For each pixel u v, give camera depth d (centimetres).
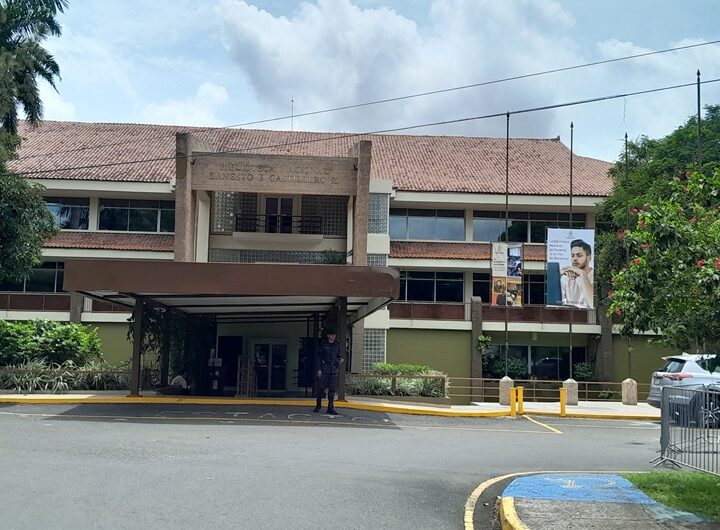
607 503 834
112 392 2017
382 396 2220
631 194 3200
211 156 2677
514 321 3434
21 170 3375
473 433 1611
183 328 2442
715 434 914
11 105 2670
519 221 3662
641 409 2441
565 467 1194
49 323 2266
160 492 824
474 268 3494
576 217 3659
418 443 1365
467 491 944
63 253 3291
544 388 3381
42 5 2872
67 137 3875
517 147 4197
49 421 1472
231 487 865
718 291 798
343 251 3105
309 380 2786
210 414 1667
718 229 892
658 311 918
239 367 2794
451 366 3400
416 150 4034
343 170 2712
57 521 696
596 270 3269
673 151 3188
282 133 4131
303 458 1104
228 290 1742
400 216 3628
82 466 958
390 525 749
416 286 3644
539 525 737
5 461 980
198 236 2872
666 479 984
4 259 2234
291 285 1753
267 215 3170
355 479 955
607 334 3372
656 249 896
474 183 3578
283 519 741
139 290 1734
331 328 2314
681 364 1978
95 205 3484
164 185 3328
